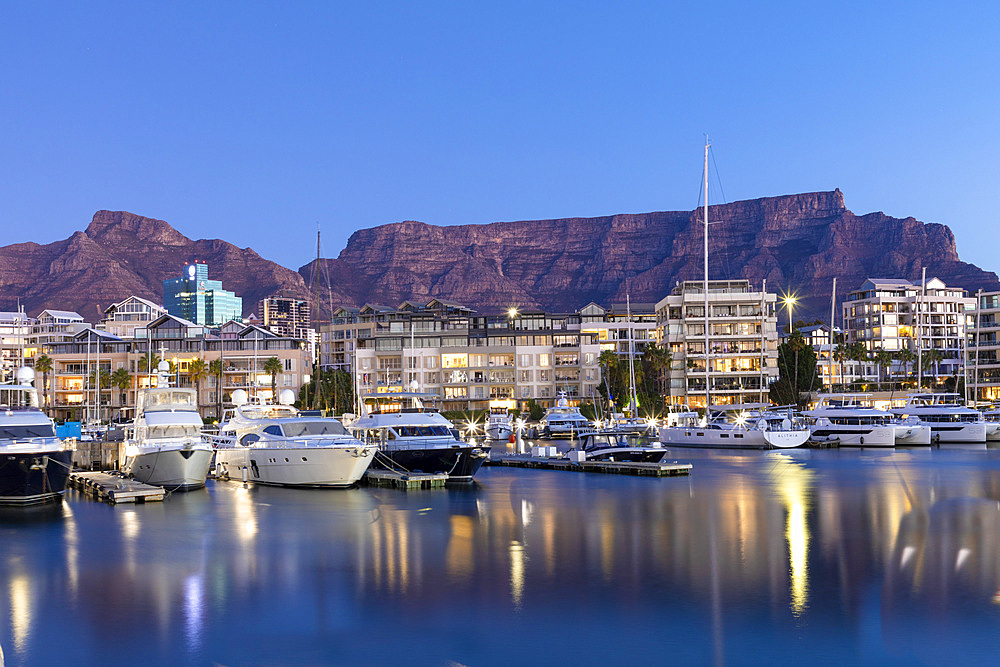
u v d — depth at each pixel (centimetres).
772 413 11738
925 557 3466
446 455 6134
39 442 5100
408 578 3191
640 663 2298
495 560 3488
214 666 2316
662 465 6969
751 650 2378
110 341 17862
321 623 2653
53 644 2484
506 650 2402
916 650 2361
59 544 3862
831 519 4469
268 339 17238
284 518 4578
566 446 11000
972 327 15762
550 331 17125
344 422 6944
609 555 3566
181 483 5697
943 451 9825
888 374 19800
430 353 17050
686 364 16075
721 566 3338
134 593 3011
